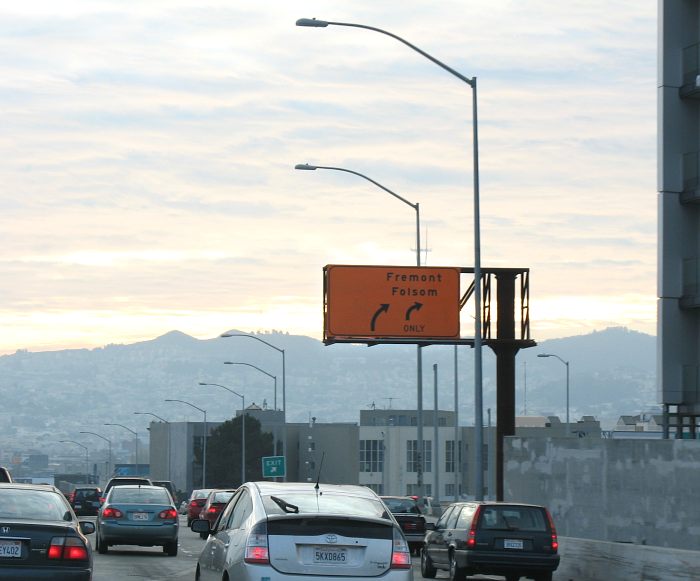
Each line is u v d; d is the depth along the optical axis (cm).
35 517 2430
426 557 4362
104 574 3875
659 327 7662
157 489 5044
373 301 6253
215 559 2206
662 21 7700
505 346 6331
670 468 5419
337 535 2011
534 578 3956
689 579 3216
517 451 6353
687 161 7656
